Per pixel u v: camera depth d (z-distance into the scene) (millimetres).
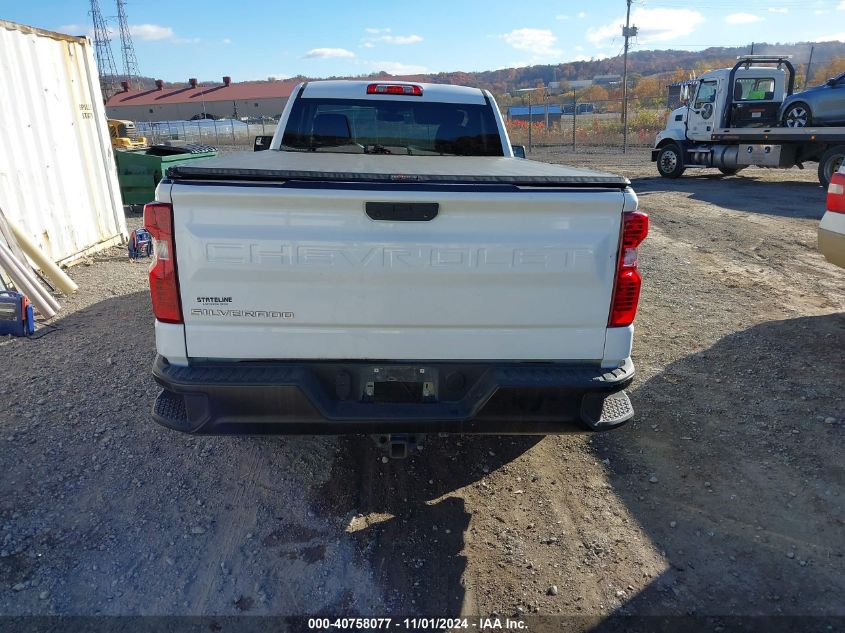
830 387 4523
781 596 2658
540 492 3371
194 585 2664
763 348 5301
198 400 2645
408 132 5082
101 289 7102
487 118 5125
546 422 2777
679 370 4895
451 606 2594
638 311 6363
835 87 15641
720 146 18031
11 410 4109
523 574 2777
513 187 2561
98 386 4480
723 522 3133
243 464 3561
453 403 2793
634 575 2781
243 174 2482
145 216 2510
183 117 73938
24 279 5910
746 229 10703
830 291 7035
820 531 3055
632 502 3301
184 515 3109
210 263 2535
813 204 13352
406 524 3092
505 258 2600
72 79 8234
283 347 2664
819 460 3631
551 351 2748
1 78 6730
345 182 2504
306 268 2559
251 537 2967
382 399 2779
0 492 3238
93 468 3477
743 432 3965
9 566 2732
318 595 2633
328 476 3471
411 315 2646
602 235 2621
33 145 7324
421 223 2557
